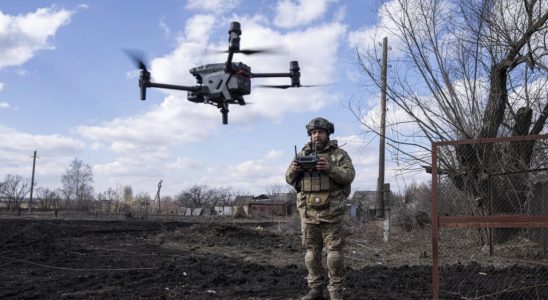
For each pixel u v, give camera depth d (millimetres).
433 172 5582
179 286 6992
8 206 58031
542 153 8867
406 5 11609
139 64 5723
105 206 64438
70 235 16938
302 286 6852
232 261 10062
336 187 5344
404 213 14773
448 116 11102
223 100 5664
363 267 9188
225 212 59000
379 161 18250
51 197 70188
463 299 6117
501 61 10797
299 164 5309
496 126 10984
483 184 9352
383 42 13047
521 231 8891
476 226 5387
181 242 13953
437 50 11375
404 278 7488
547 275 7344
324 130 5539
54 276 8148
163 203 73562
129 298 6168
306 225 5461
